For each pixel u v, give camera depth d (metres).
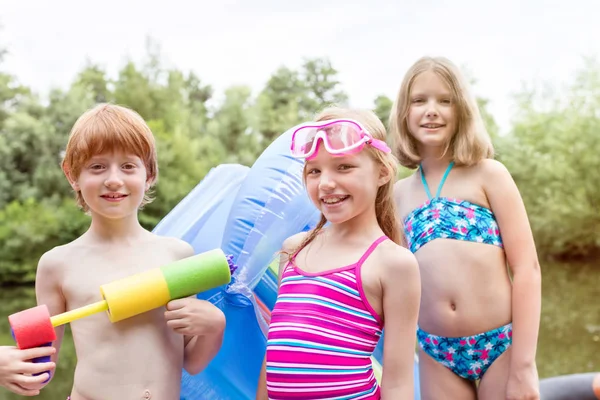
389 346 1.72
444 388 2.36
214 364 2.44
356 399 1.70
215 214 2.75
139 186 1.87
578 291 13.40
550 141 19.75
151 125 22.56
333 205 1.78
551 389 3.07
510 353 2.28
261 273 2.35
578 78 20.44
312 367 1.70
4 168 21.39
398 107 2.49
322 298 1.75
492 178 2.31
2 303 15.05
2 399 7.41
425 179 2.46
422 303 2.36
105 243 1.92
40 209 19.62
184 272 1.80
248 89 29.03
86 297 1.84
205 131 27.73
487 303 2.27
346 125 1.76
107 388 1.78
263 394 1.95
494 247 2.30
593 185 18.67
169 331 1.90
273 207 2.39
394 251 1.75
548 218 19.00
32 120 21.86
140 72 26.27
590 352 8.39
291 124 30.02
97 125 1.82
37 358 1.70
